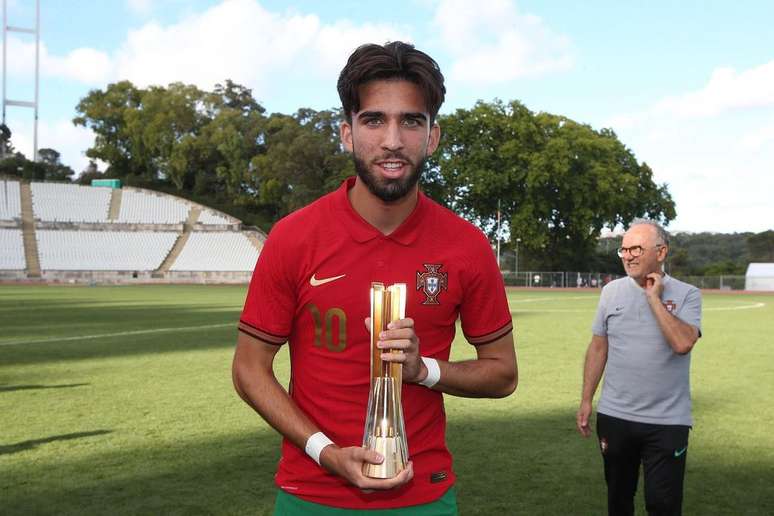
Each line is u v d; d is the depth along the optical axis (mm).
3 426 7297
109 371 10961
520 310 27562
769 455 6531
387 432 2008
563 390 9633
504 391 2516
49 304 27891
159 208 72438
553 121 61719
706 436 7246
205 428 7250
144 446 6535
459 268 2383
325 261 2301
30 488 5324
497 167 61438
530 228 59375
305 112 86812
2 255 57781
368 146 2180
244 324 2406
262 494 5203
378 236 2311
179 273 60344
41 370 11062
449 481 2422
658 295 3949
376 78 2154
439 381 2273
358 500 2305
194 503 5008
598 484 5539
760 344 15805
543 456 6332
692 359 13227
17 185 70750
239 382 2393
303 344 2383
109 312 23547
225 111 82562
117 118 88438
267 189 78062
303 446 2223
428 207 2420
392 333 2000
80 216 68188
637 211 64688
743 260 91000
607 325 4199
